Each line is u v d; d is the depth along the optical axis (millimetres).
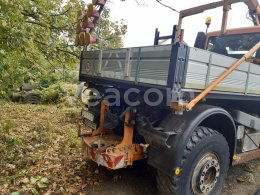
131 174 3680
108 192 3166
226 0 3840
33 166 3732
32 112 8133
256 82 3326
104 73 3336
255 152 3771
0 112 7719
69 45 6059
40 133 5398
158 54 2434
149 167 3908
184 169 2621
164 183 2723
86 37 4035
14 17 3586
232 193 3359
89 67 3789
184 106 2350
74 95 10234
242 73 3025
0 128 5340
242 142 3604
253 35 4383
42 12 5328
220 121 3104
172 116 2789
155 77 2471
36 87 11719
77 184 3287
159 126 2766
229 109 3496
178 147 2564
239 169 4125
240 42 4555
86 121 3867
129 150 2881
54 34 5887
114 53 3107
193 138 2670
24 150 4320
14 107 8852
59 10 5898
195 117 2678
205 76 2539
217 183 3057
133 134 3049
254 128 3711
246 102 3754
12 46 3881
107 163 2805
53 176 3441
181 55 2266
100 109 3660
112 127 3475
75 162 3973
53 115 7734
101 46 5699
